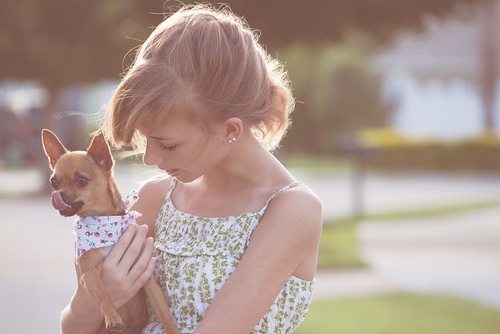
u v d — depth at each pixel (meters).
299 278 2.70
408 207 19.84
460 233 15.52
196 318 2.69
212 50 2.55
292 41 12.63
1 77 20.56
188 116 2.54
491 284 10.48
